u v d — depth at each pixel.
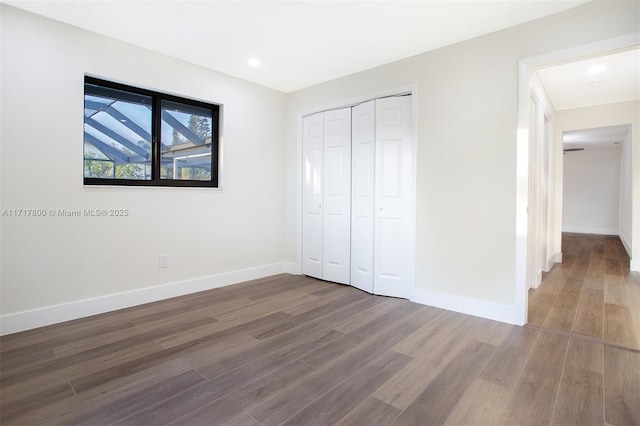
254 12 2.48
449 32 2.78
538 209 3.90
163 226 3.29
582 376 1.90
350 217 3.82
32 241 2.55
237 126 3.89
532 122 3.47
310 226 4.25
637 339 2.40
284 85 4.14
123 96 3.11
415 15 2.51
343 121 3.85
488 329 2.58
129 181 3.12
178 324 2.66
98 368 1.97
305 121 4.27
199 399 1.67
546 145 4.68
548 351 2.21
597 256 5.72
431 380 1.86
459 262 2.98
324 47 3.06
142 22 2.65
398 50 3.12
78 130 2.75
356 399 1.68
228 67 3.55
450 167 3.02
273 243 4.37
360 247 3.69
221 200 3.77
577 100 4.70
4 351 2.17
